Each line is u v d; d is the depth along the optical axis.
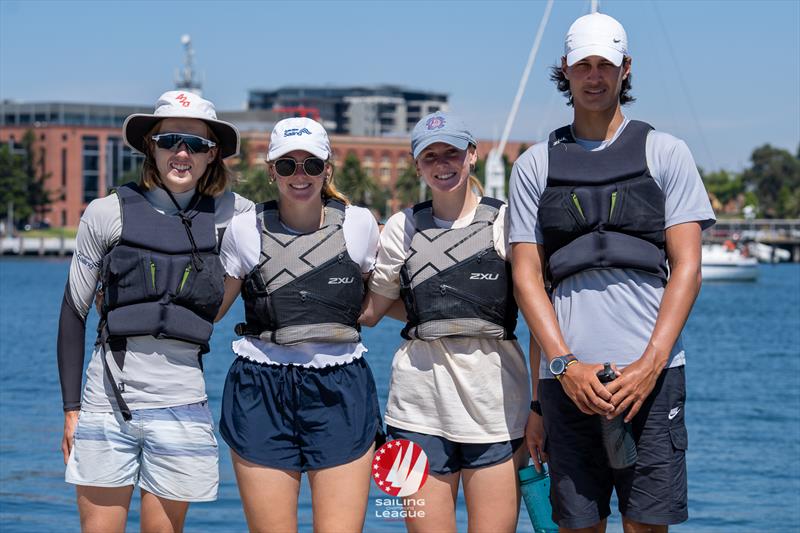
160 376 4.98
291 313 5.11
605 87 4.88
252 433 5.12
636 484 4.85
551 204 4.88
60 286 72.12
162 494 5.00
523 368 5.34
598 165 4.87
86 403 5.02
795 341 38.31
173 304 4.98
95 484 4.96
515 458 5.27
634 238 4.82
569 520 4.96
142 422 4.96
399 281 5.36
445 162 5.19
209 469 5.09
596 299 4.84
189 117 5.14
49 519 9.98
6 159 124.81
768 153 172.25
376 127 199.25
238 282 5.25
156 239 5.00
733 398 22.62
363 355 5.35
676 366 4.84
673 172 4.84
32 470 12.33
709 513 11.25
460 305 5.18
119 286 4.96
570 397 4.77
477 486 5.26
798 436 16.88
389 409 5.39
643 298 4.82
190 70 128.62
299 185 5.12
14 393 21.34
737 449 15.52
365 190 111.38
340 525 5.12
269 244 5.15
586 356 4.83
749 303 60.19
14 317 47.03
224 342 37.41
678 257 4.80
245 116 136.00
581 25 4.90
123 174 134.25
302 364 5.11
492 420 5.21
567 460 4.96
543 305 4.87
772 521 10.88
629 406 4.70
